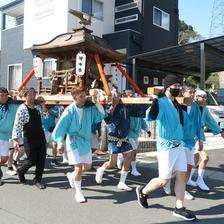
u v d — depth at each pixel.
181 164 5.04
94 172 8.13
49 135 8.57
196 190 6.69
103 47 7.61
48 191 6.41
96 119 6.01
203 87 14.96
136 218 5.04
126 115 6.46
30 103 6.58
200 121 6.12
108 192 6.43
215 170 8.40
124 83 15.98
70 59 7.91
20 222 4.79
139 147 10.95
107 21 19.42
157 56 17.30
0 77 22.59
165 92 5.09
